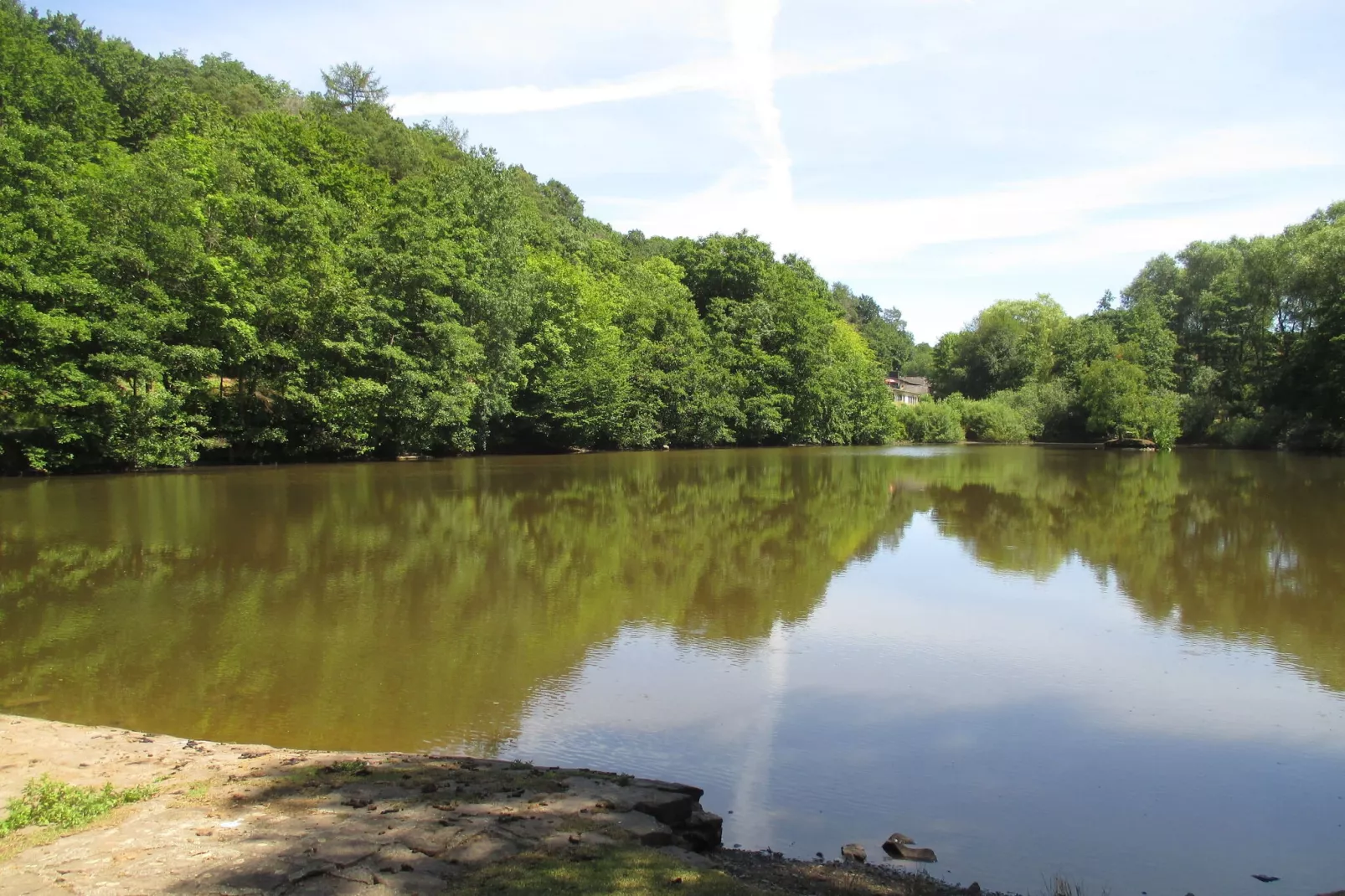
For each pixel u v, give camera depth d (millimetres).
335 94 86875
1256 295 59250
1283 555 17281
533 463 40719
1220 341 66500
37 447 27734
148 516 20359
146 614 11891
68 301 27953
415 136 79500
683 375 57250
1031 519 22578
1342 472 36375
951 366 95688
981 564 16469
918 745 7668
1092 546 18469
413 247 39750
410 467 36531
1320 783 6965
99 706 8391
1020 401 79125
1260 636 11422
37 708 8320
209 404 33969
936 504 25750
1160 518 22734
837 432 69812
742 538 19188
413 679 9367
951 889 5066
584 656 10359
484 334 42438
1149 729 8109
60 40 64625
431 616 12062
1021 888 5242
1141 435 58281
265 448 36562
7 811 5148
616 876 4168
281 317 34719
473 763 6410
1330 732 8078
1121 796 6691
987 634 11477
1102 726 8188
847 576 15266
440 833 4742
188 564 15195
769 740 7742
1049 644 11023
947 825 6145
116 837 4680
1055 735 7945
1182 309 77438
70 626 11242
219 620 11672
